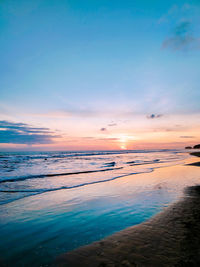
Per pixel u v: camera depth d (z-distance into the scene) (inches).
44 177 441.7
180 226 162.2
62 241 137.7
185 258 110.9
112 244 131.4
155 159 1157.1
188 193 287.3
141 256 114.4
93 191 301.4
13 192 290.8
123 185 349.1
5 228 160.7
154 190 308.3
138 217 186.4
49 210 209.5
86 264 107.5
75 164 814.5
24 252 122.4
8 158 1280.8
